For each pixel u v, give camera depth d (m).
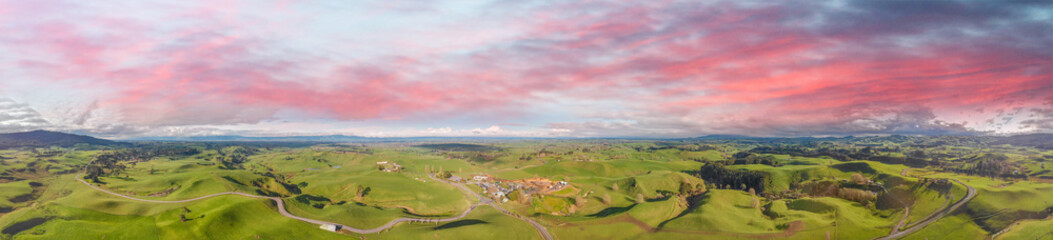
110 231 153.88
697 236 174.25
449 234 165.62
